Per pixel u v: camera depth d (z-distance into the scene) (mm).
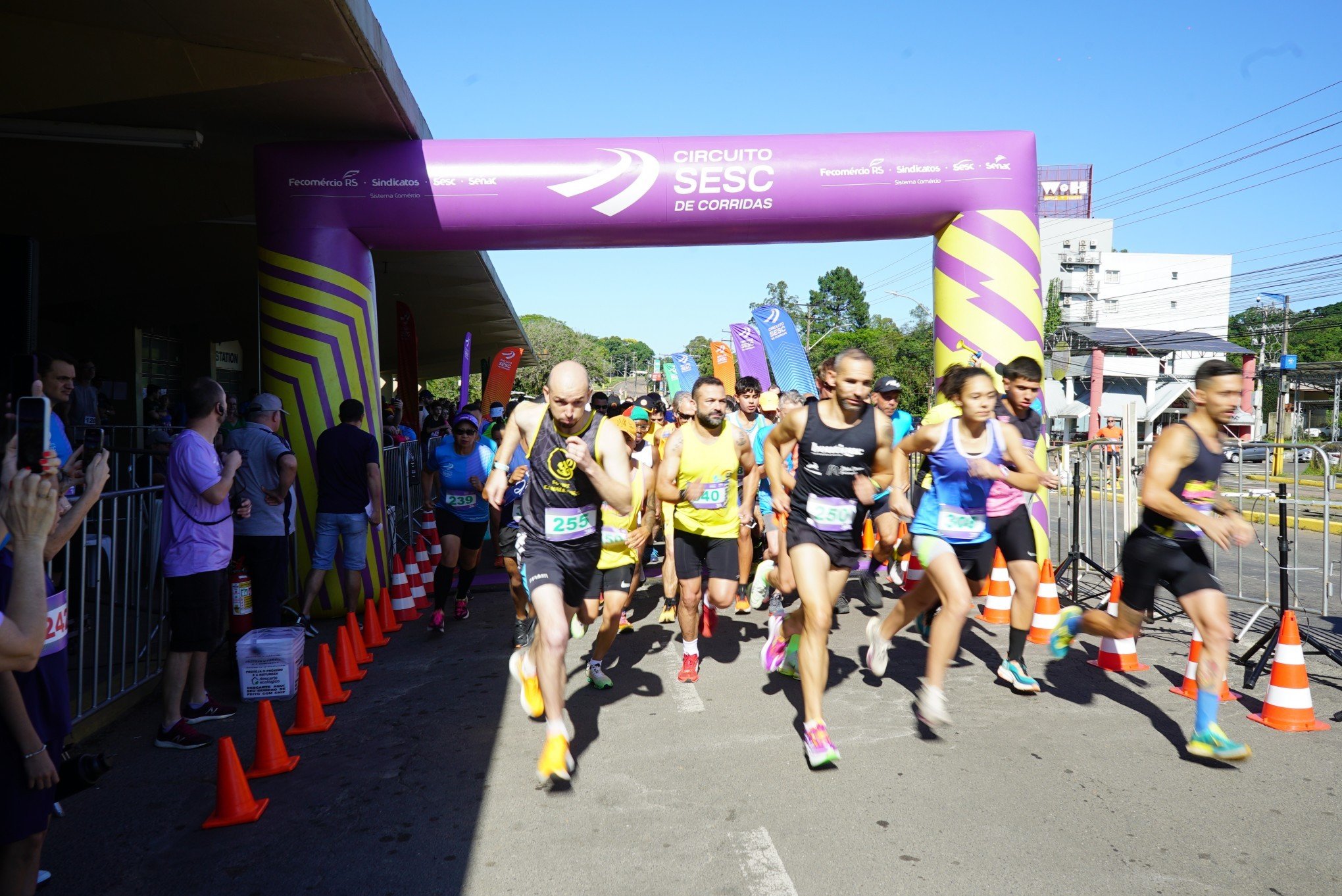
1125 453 7848
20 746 2520
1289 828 3521
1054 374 54562
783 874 3217
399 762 4391
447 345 33656
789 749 4438
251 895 3162
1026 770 4137
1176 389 49844
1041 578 6648
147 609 5801
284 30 6102
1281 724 4668
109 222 10305
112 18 5961
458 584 7746
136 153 8859
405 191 7938
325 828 3680
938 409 4941
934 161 8297
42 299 14969
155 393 16031
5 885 2564
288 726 4980
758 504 7738
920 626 6723
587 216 8133
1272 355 52125
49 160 8852
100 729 4957
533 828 3633
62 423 4512
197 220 10547
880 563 7742
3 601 2537
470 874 3266
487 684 5715
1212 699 4156
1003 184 8336
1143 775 4070
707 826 3611
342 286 7953
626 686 5570
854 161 8258
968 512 4711
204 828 3678
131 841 3592
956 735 4617
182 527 4684
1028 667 5887
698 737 4641
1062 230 72625
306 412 7812
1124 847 3379
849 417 4430
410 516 11805
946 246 8539
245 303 18578
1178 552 4277
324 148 7902
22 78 6500
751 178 8180
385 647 6797
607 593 5301
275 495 5844
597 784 4055
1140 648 6371
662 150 8211
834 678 5707
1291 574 8297
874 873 3211
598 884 3176
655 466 6016
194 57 6500
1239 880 3137
